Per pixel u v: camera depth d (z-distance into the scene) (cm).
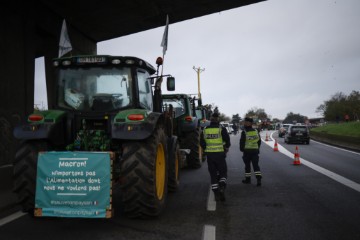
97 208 474
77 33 1636
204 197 716
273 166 1263
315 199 688
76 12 1421
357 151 2012
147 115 530
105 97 573
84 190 477
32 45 1168
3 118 968
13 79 1033
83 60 566
